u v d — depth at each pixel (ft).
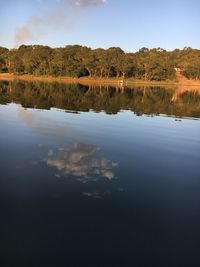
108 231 34.27
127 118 107.34
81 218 36.50
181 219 37.50
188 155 63.21
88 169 51.90
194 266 29.66
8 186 43.83
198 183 48.55
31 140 68.18
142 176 50.14
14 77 494.59
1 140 67.10
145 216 37.68
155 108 142.31
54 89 236.43
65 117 102.78
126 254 30.78
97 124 92.27
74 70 500.33
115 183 46.62
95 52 536.01
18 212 37.22
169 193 44.34
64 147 63.93
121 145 68.44
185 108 148.46
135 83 479.41
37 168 51.01
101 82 462.60
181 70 649.61
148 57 561.02
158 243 32.60
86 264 29.25
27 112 110.83
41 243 31.81
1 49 573.74
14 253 30.25
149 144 70.59
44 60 507.71
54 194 41.98
